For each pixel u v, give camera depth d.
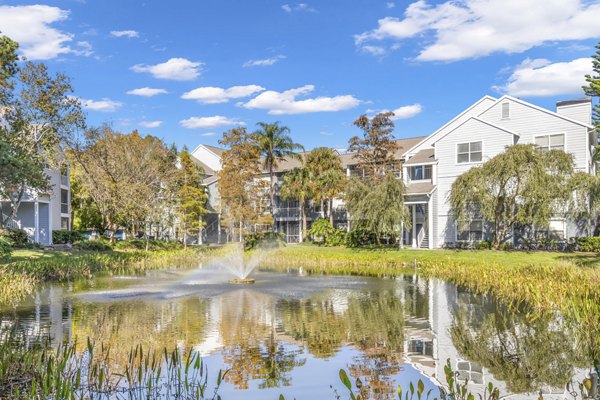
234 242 42.81
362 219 33.06
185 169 41.78
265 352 8.84
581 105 31.67
